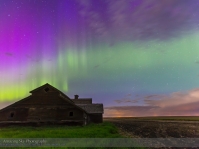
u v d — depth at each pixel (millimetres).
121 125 45625
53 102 31797
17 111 30766
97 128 25297
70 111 31531
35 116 30781
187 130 31062
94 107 45562
